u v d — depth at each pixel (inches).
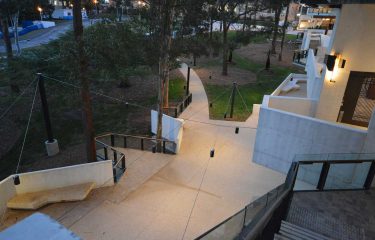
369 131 355.3
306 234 256.2
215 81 1077.1
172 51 652.7
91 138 509.0
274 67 1289.4
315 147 406.9
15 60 744.3
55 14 2696.9
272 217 228.8
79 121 797.9
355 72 441.1
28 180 400.8
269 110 442.6
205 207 393.7
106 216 369.7
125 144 609.3
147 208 389.4
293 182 326.0
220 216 374.6
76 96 698.8
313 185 361.4
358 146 366.9
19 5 992.9
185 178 473.1
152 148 575.8
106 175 449.4
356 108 455.8
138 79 1112.8
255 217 217.9
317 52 888.9
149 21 666.8
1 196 370.3
